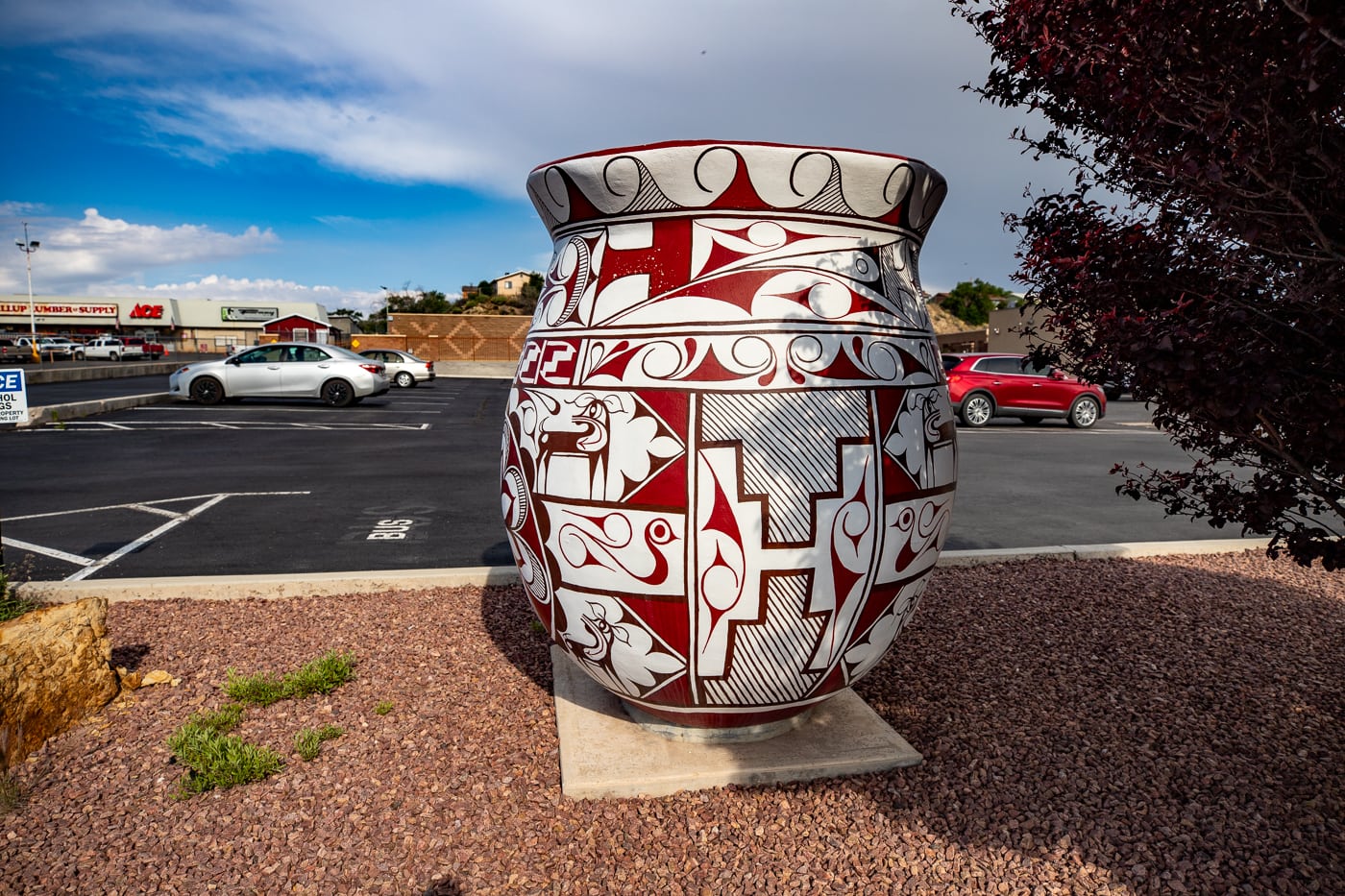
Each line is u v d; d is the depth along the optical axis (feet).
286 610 15.37
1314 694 12.03
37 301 258.78
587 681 11.80
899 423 8.77
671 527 8.23
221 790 9.30
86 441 41.04
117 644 13.57
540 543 9.28
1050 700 11.73
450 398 78.89
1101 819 8.78
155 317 266.36
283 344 63.05
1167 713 11.37
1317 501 9.16
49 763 9.98
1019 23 8.25
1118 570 18.79
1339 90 6.14
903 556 9.04
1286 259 7.83
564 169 8.90
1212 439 9.75
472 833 8.53
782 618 8.54
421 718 11.03
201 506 25.94
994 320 123.03
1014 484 32.71
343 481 30.83
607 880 7.84
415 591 16.65
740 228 8.50
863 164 8.45
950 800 9.15
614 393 8.41
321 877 7.88
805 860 8.13
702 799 9.14
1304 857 8.16
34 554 19.88
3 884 7.78
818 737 10.23
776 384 8.14
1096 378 9.89
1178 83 6.85
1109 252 8.86
